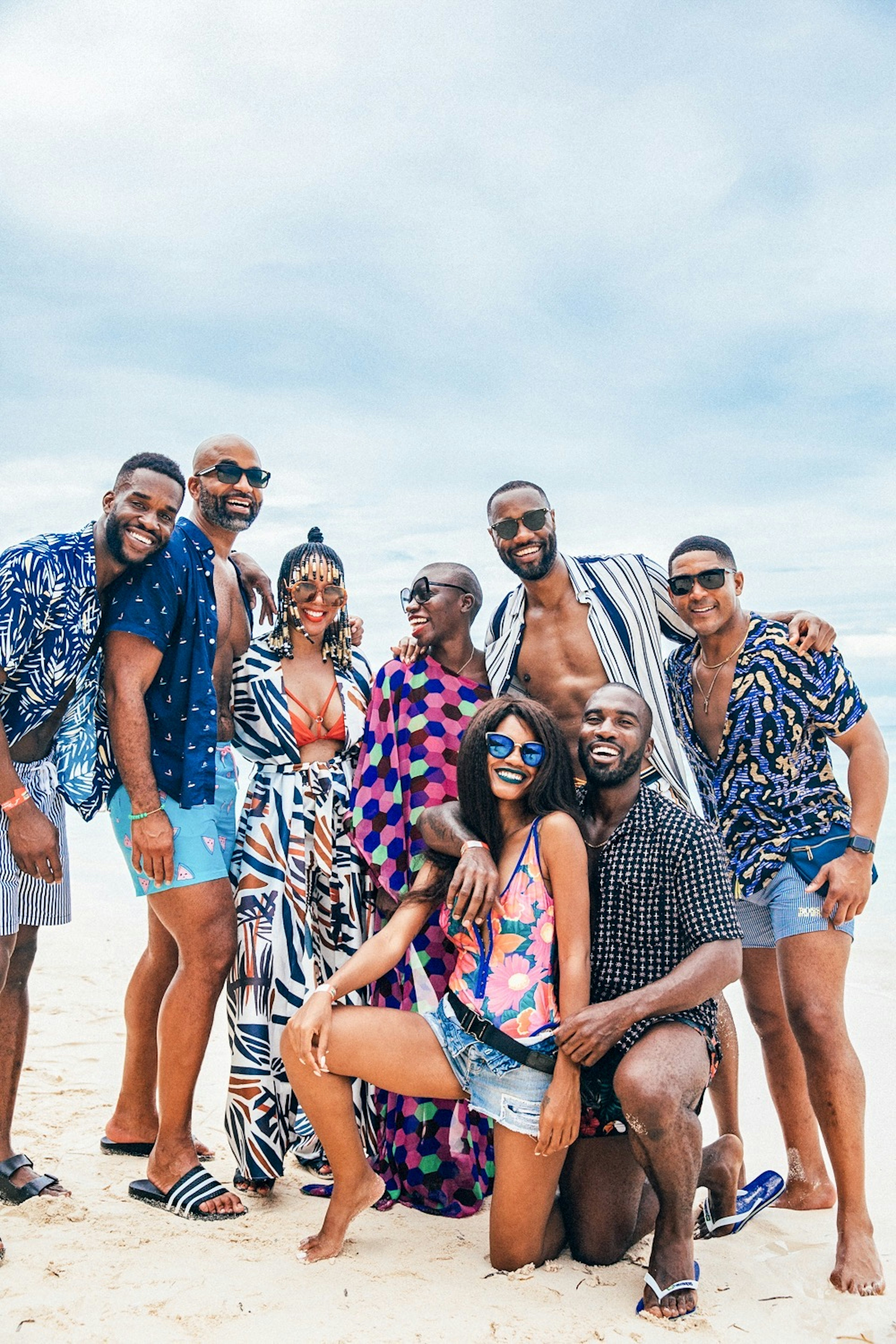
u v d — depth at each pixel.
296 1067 3.36
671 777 4.26
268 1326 2.92
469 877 3.38
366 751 4.23
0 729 3.59
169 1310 2.99
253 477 4.27
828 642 3.92
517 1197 3.25
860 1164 3.44
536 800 3.51
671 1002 3.21
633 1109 3.07
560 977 3.35
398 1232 3.65
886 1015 6.36
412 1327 2.93
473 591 4.36
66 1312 2.97
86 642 3.79
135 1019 4.23
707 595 3.96
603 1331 2.95
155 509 3.74
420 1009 3.95
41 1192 3.79
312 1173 4.21
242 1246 3.47
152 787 3.79
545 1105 3.20
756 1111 5.04
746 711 3.93
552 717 3.56
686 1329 2.99
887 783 3.81
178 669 3.91
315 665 4.42
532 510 4.30
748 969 4.10
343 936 4.21
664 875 3.42
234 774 4.25
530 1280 3.26
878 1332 3.03
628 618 4.40
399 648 4.32
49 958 7.37
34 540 3.74
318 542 4.43
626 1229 3.42
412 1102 3.94
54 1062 5.31
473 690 4.30
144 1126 4.26
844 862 3.69
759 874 3.84
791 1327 3.06
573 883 3.38
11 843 3.61
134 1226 3.59
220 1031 6.11
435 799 4.16
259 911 4.04
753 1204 3.72
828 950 3.66
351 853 4.24
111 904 9.69
